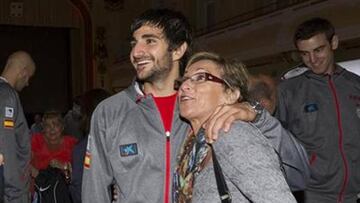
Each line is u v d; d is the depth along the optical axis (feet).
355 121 11.17
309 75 11.27
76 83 65.62
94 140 7.96
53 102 64.95
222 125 5.90
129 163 7.68
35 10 62.23
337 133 11.05
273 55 39.11
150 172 7.66
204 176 6.01
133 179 7.66
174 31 7.62
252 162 5.59
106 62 64.69
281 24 37.78
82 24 64.28
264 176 5.51
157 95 7.89
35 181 15.56
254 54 41.01
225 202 5.72
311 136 11.18
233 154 5.67
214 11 49.73
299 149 7.67
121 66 62.03
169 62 7.67
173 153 7.68
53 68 65.05
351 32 31.99
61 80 65.31
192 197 6.15
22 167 13.25
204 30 50.14
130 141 7.70
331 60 11.15
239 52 42.96
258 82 8.87
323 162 11.10
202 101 6.45
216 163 5.85
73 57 65.57
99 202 7.94
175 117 7.77
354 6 31.58
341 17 32.63
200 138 6.40
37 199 15.43
